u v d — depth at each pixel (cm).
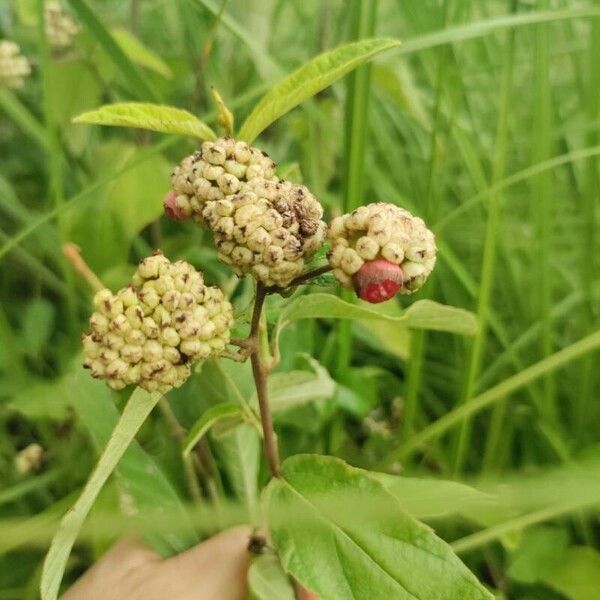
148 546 15
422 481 13
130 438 10
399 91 22
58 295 26
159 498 15
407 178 24
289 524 11
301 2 28
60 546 10
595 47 19
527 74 24
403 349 20
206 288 10
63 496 20
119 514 15
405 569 11
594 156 19
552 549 17
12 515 20
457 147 22
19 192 28
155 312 10
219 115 11
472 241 24
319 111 21
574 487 12
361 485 11
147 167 21
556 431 19
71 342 21
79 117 11
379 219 10
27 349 22
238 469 16
